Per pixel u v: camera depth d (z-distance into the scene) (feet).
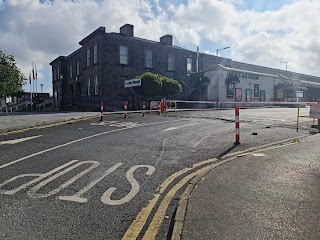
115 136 33.24
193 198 13.60
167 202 13.82
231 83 122.01
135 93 108.88
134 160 21.97
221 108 105.29
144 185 16.30
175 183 16.67
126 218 12.10
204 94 123.95
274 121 49.88
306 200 13.25
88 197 14.43
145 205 13.47
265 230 10.35
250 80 130.11
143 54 121.08
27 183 16.47
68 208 13.05
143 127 41.27
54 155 23.47
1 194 14.74
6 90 80.38
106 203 13.69
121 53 114.52
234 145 28.14
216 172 18.07
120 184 16.43
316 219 11.19
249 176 17.16
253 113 71.31
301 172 17.99
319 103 44.65
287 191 14.51
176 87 102.12
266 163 20.29
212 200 13.33
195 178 17.10
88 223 11.61
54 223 11.57
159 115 63.87
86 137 32.45
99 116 60.34
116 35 113.29
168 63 130.00
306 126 42.78
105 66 110.11
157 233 10.84
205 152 25.03
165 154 24.13
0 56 78.07
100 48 110.32
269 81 140.46
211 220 11.23
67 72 160.86
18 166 20.08
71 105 146.10
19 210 12.78
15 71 80.94
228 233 10.18
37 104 179.11
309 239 9.66
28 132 36.17
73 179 17.25
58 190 15.38
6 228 11.10
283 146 26.91
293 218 11.31
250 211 12.03
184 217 11.55
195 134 34.83
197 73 127.03
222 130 38.24
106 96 110.11
